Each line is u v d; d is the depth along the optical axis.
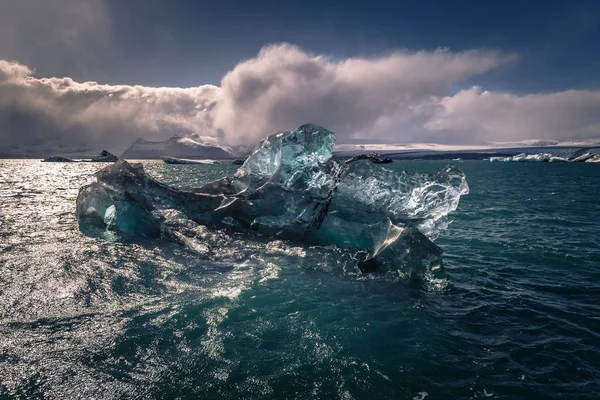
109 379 3.60
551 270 7.84
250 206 10.68
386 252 7.84
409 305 5.86
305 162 10.32
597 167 107.88
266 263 7.94
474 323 5.23
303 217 9.95
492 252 9.31
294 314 5.35
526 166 118.81
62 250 8.01
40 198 18.61
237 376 3.74
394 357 4.23
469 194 25.36
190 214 10.84
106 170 10.62
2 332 4.43
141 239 9.19
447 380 3.81
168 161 170.38
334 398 3.44
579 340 4.74
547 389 3.70
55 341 4.28
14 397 3.29
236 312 5.34
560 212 16.38
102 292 5.80
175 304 5.52
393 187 10.19
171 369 3.82
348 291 6.43
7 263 7.00
